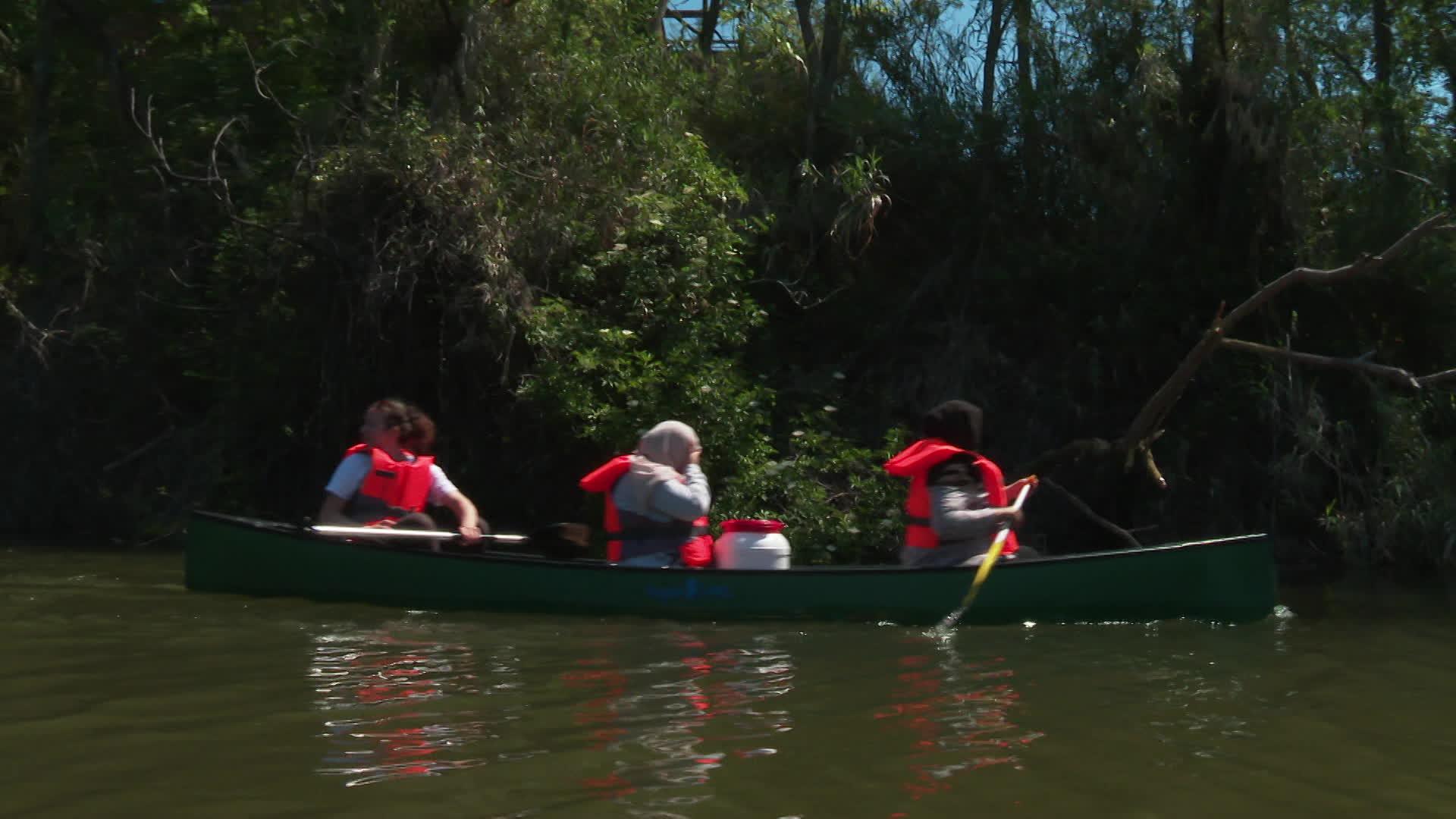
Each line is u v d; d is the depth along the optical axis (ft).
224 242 33.12
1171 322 32.48
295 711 12.10
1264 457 31.12
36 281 35.88
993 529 18.10
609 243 31.32
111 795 9.41
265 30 37.81
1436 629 18.66
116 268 34.88
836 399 33.27
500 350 30.32
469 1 34.73
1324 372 31.35
